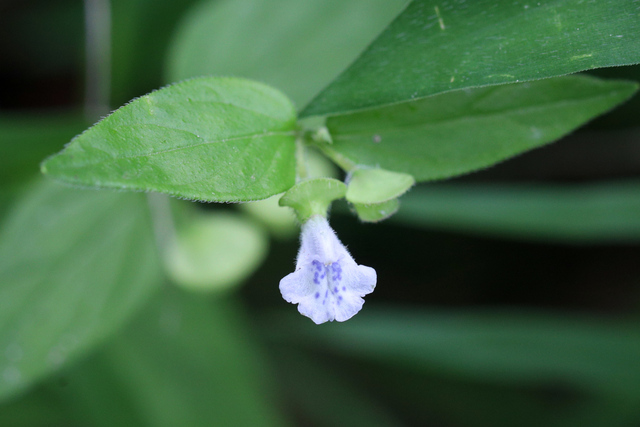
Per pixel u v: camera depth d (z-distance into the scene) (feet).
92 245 0.58
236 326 0.64
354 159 0.51
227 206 0.62
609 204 0.62
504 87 0.51
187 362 0.62
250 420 0.62
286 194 0.48
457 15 0.48
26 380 0.56
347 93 0.49
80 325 0.57
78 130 0.63
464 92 0.51
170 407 0.61
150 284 0.58
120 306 0.58
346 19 0.59
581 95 0.51
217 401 0.62
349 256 0.49
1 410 0.61
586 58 0.47
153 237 0.59
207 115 0.47
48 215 0.58
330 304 0.48
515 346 0.63
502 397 0.72
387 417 0.72
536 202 0.63
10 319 0.56
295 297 0.48
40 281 0.57
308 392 0.72
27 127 0.62
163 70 0.65
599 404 0.65
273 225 0.62
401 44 0.49
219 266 0.59
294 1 0.59
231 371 0.62
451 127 0.51
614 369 0.63
